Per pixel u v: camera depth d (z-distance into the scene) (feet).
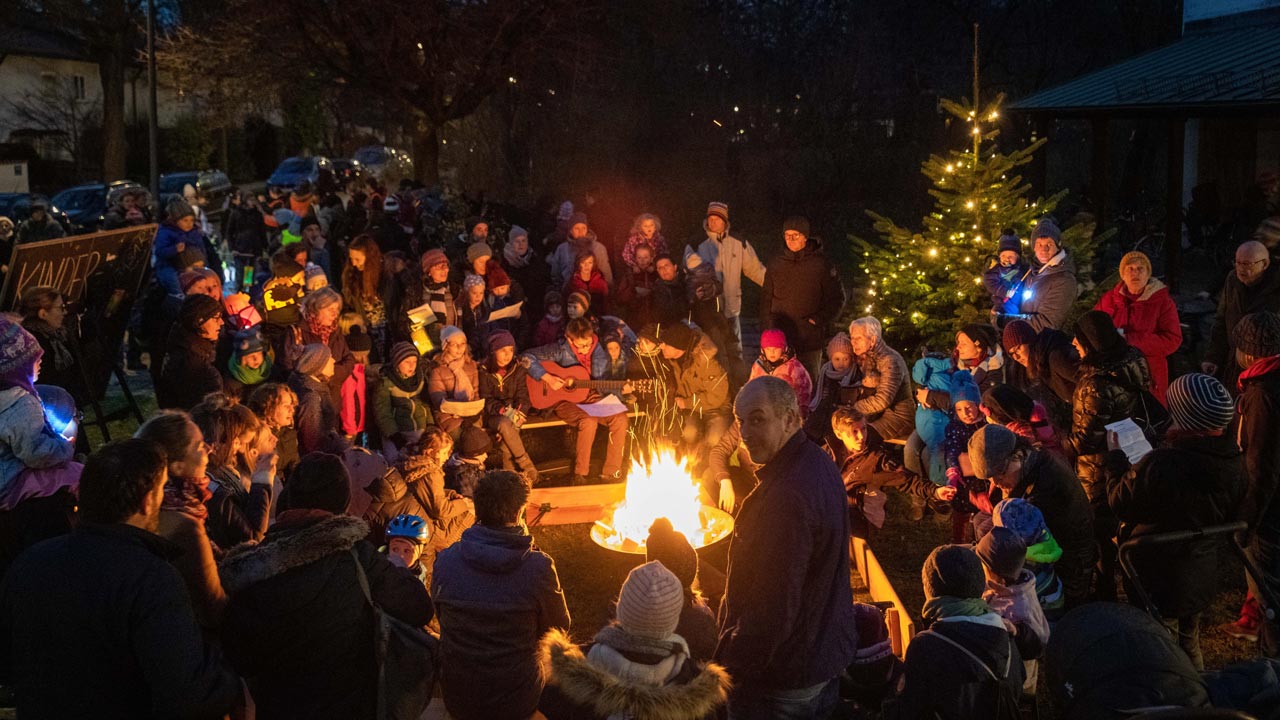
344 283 35.19
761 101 88.53
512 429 26.99
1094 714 11.35
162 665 10.66
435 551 21.26
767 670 12.45
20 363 17.06
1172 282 51.11
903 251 35.83
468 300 34.83
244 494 16.78
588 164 80.53
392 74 74.95
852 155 83.97
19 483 16.88
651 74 86.28
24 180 127.85
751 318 53.21
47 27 137.18
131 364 42.55
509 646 14.32
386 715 12.53
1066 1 114.73
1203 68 53.26
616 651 11.58
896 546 24.77
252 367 25.68
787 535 12.00
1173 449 16.66
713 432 28.19
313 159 118.52
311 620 11.77
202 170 143.95
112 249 28.19
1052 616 17.11
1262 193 58.49
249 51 75.25
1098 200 55.11
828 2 96.12
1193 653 17.24
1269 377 17.21
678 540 14.26
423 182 79.92
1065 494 17.42
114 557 10.82
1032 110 55.62
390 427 26.61
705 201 81.00
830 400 26.45
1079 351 21.59
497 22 74.02
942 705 12.66
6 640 11.21
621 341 30.27
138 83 146.82
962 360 24.44
